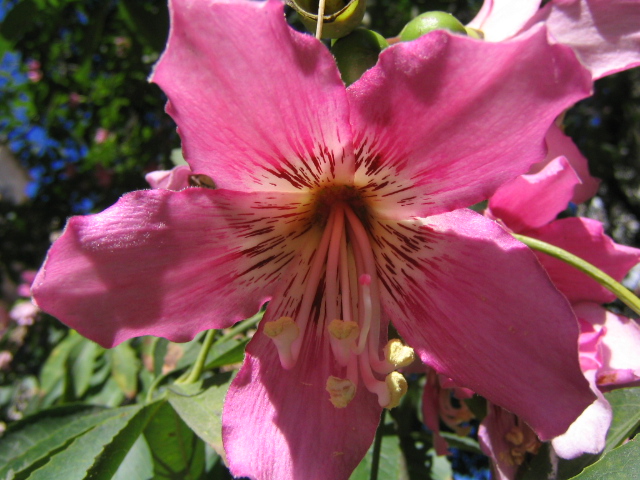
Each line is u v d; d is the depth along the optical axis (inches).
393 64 3.9
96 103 22.1
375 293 5.2
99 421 7.2
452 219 5.0
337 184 5.1
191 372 7.1
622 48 5.3
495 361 4.7
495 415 5.7
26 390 21.5
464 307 4.8
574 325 4.3
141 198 4.6
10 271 28.4
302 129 4.4
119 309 4.7
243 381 5.0
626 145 24.2
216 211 4.8
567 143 6.3
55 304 4.4
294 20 13.3
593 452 5.0
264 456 4.8
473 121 4.1
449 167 4.5
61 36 19.7
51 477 6.0
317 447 4.8
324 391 5.1
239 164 4.6
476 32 6.0
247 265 5.2
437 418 6.8
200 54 3.8
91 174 27.1
